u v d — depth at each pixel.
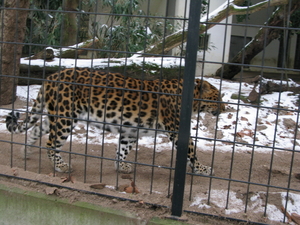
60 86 3.75
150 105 3.86
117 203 2.81
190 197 2.84
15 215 3.03
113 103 3.82
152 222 2.64
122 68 7.00
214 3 12.84
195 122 6.17
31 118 4.03
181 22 11.28
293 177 4.04
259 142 5.46
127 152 4.06
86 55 9.91
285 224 2.63
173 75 7.08
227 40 13.53
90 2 9.32
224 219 2.62
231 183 3.62
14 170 3.27
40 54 7.52
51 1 9.40
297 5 8.80
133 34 9.26
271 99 7.78
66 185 3.01
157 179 3.69
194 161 3.49
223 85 9.59
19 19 6.36
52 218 2.92
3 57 6.44
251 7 6.84
